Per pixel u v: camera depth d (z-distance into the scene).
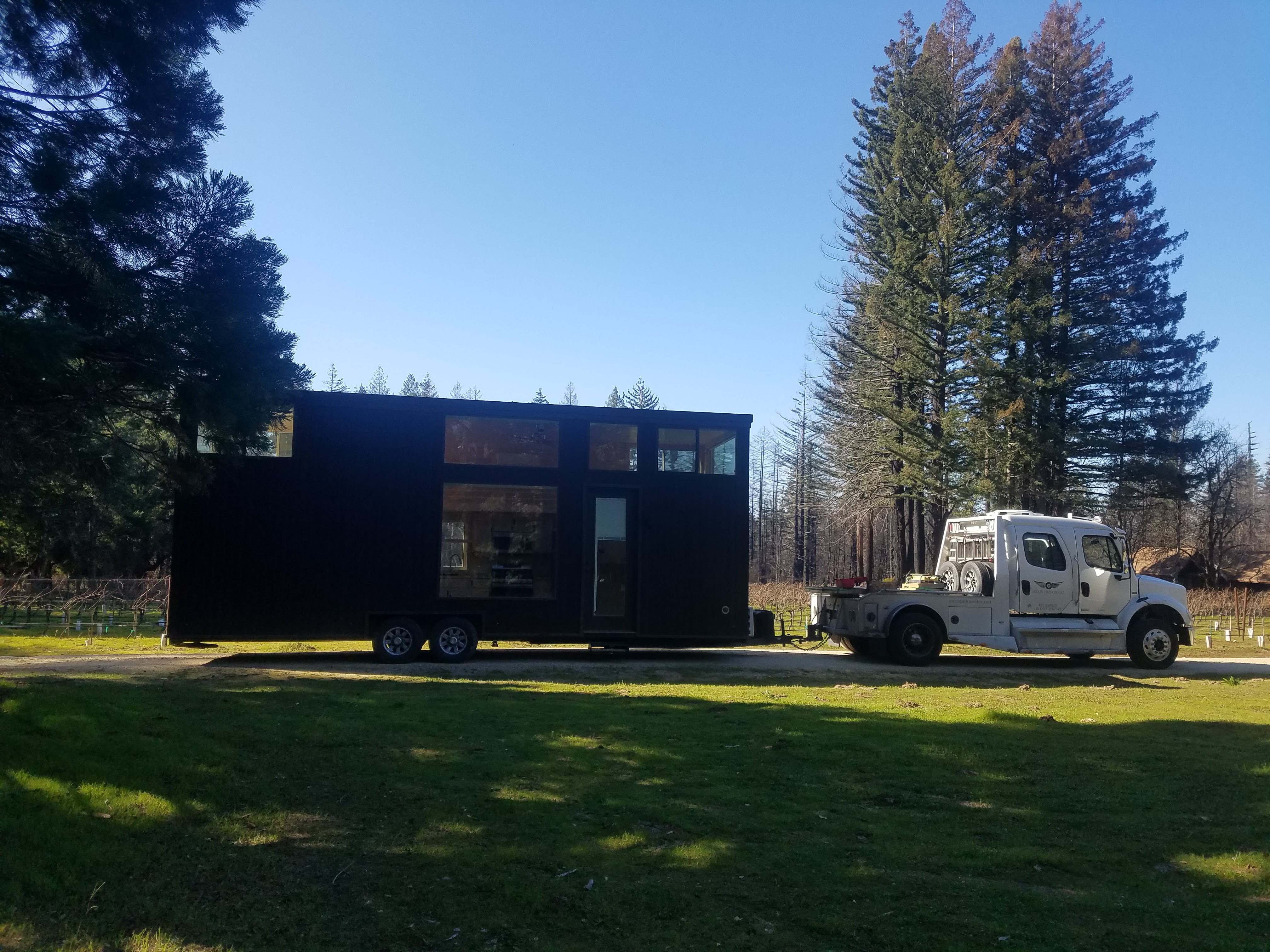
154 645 17.95
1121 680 15.10
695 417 16.19
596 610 15.65
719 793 6.55
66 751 6.47
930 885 4.89
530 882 4.78
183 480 11.12
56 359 7.53
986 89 35.41
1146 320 35.62
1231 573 56.12
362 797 6.20
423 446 15.27
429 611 15.02
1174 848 5.59
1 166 8.45
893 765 7.53
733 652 18.52
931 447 33.03
